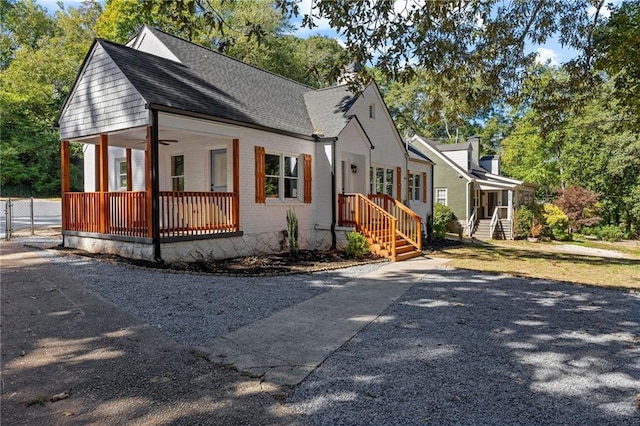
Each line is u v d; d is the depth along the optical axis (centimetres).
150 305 579
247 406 311
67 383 344
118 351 414
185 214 1134
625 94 1155
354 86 852
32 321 500
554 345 462
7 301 579
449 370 387
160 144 1234
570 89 1102
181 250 924
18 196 2594
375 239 1207
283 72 2805
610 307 641
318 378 363
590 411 314
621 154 2595
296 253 1062
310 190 1307
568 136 2825
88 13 2902
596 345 464
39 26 3172
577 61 1048
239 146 1064
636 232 2872
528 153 3491
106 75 953
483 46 1005
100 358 396
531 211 2472
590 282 860
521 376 377
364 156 1436
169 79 1006
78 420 287
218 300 625
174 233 920
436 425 288
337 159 1309
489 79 1083
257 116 1141
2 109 2481
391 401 323
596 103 2555
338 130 1312
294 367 386
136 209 904
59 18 2980
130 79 883
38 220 2020
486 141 4734
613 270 1080
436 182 2667
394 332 498
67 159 1105
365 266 1022
